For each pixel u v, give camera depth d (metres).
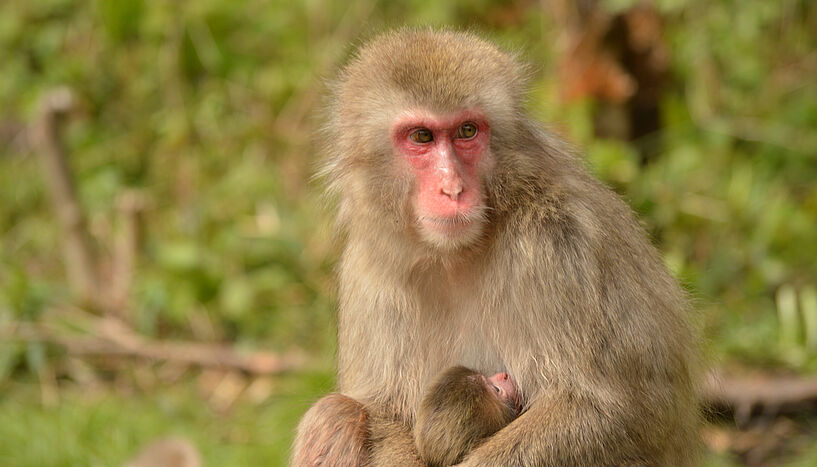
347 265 7.93
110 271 14.73
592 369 7.16
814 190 13.88
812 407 11.46
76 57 16.75
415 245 7.45
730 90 15.27
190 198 15.40
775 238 13.44
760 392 11.41
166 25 16.36
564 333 7.19
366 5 16.08
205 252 14.24
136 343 13.32
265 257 14.27
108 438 11.31
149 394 12.77
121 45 16.69
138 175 15.91
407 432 7.68
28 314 13.65
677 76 15.02
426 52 7.37
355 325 7.94
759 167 14.41
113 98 16.58
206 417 12.29
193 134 16.02
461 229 7.14
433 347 7.81
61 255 15.13
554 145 7.62
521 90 7.61
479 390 7.34
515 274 7.30
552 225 7.23
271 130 15.83
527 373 7.42
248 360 12.89
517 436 7.13
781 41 15.91
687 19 15.41
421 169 7.27
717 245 13.61
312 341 13.44
